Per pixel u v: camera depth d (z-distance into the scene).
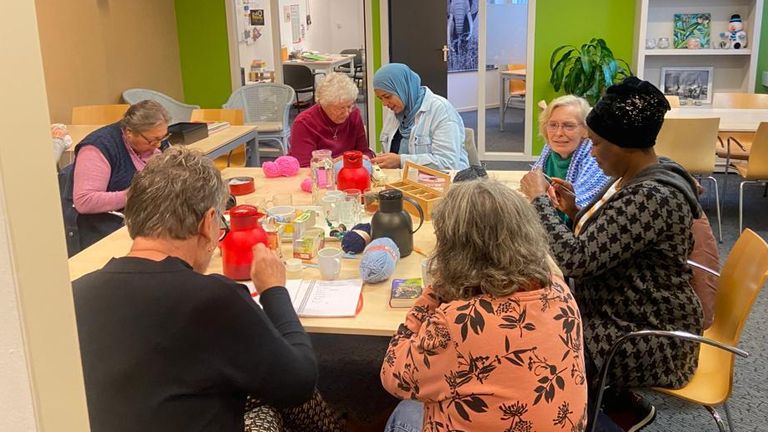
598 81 6.08
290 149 3.64
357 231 2.21
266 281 1.60
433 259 1.38
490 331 1.27
